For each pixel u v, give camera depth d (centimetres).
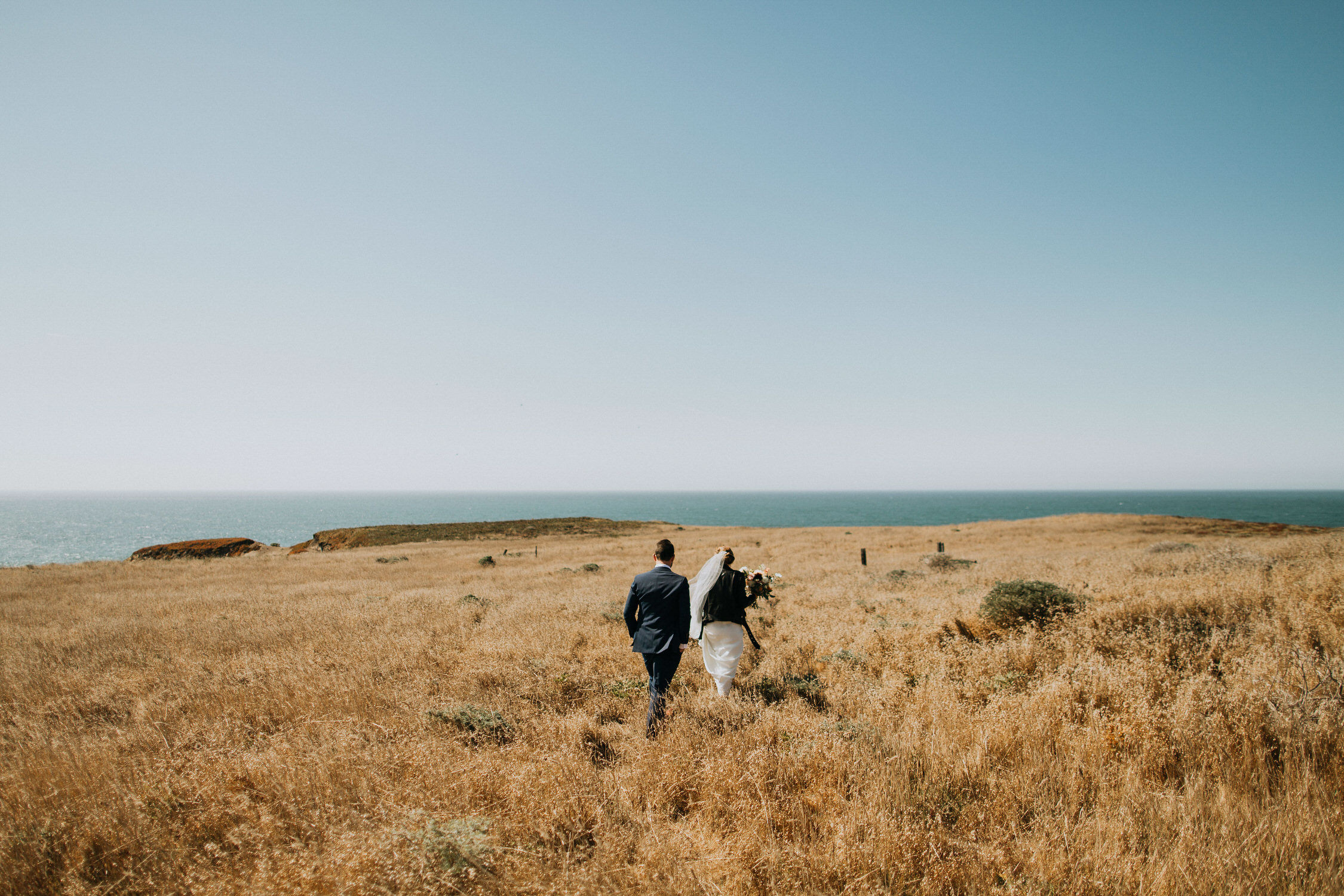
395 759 405
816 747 415
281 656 778
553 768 387
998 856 298
